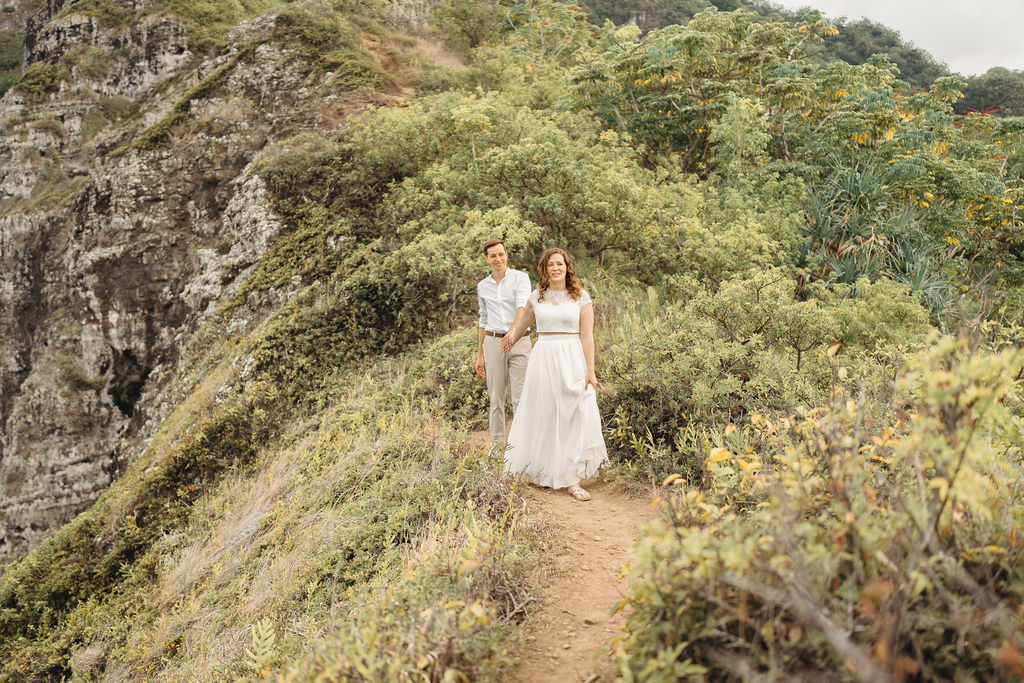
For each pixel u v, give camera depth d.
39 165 25.88
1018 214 12.55
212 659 4.58
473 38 23.73
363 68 18.03
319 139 15.52
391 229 11.84
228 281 14.18
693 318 6.37
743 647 1.94
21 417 17.00
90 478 16.41
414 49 21.23
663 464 4.83
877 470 2.81
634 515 4.56
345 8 22.11
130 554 8.38
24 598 8.63
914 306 7.91
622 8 64.94
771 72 13.83
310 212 13.79
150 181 16.75
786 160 12.91
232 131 17.20
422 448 5.75
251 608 5.10
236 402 9.45
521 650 3.08
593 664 2.94
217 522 7.60
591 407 4.98
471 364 7.34
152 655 5.66
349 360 9.25
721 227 9.98
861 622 1.85
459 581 3.35
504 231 9.07
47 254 21.12
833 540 2.04
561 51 22.58
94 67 27.03
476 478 4.96
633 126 13.45
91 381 16.67
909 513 1.97
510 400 6.71
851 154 12.39
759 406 4.86
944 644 1.87
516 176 10.27
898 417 3.21
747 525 2.51
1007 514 2.25
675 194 10.73
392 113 13.38
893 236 10.66
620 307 8.26
